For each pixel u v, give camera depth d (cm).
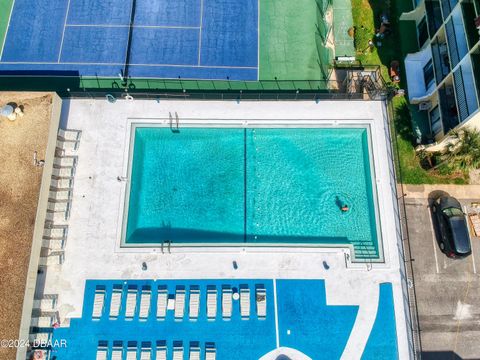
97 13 3031
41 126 2388
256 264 2402
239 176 2678
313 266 2406
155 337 2280
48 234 2411
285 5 3069
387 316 2325
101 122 2661
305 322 2312
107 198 2514
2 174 2312
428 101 2786
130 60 2930
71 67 2911
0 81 2875
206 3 3056
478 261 2569
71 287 2342
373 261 2423
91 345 2266
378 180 2583
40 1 3038
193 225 2562
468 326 2458
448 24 2494
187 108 2716
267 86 2900
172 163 2700
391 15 3056
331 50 3009
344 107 2741
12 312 2125
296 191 2647
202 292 2352
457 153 2453
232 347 2272
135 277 2366
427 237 2612
